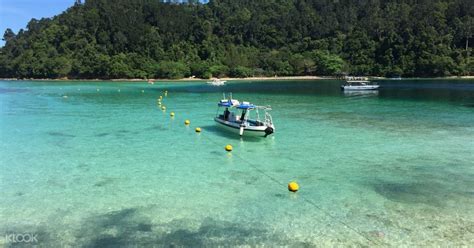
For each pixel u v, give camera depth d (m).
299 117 37.19
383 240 12.30
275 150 23.92
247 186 17.39
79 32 159.62
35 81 133.62
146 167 20.34
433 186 17.25
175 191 16.72
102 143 26.06
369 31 160.00
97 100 56.84
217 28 178.75
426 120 34.69
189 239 12.39
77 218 14.00
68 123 34.31
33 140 27.05
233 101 30.23
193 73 143.62
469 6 143.88
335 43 161.62
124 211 14.59
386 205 15.09
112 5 171.88
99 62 138.38
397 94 63.50
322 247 11.91
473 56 130.00
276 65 149.25
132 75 137.62
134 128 31.77
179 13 178.12
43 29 173.38
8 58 160.88
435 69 125.06
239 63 151.25
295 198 15.91
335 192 16.59
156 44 153.25
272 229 13.10
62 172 19.48
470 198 15.76
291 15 182.12
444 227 13.15
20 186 17.39
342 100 54.38
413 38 135.62
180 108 45.84
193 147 24.83
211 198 15.91
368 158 21.94
